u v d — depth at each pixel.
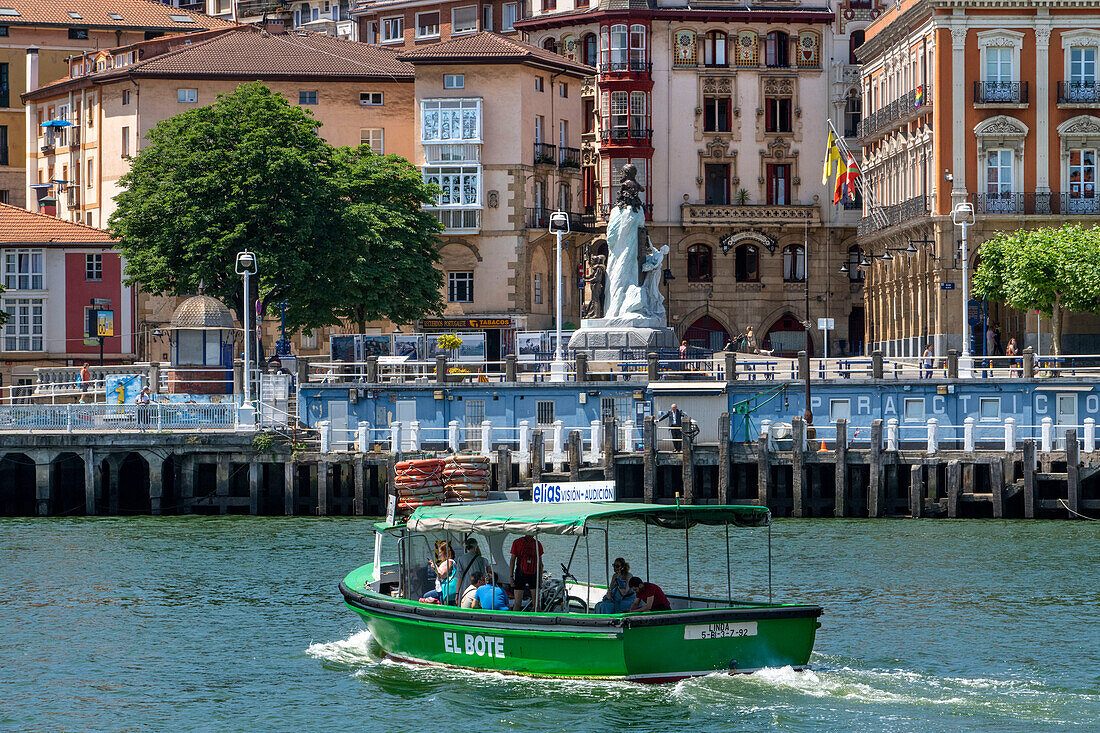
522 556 77.31
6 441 149.25
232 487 152.25
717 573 107.00
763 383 152.50
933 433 140.62
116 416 151.88
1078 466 136.25
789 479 146.00
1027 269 188.25
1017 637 86.38
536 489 81.12
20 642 87.00
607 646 72.31
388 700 73.88
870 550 118.88
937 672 78.00
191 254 191.00
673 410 150.50
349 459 147.50
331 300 198.62
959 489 139.62
